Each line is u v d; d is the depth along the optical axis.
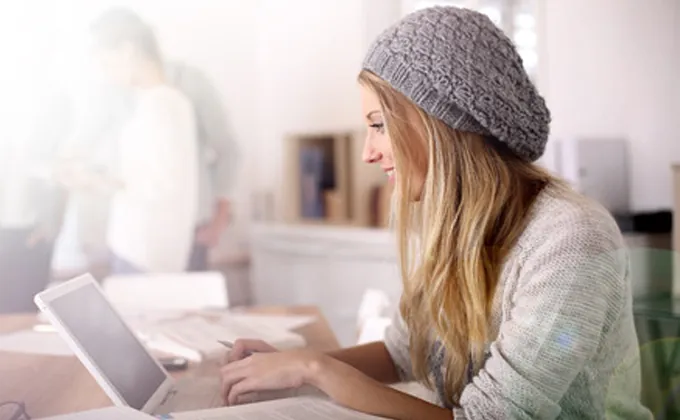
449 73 0.93
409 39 0.96
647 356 1.03
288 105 3.61
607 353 0.91
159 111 3.28
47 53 3.10
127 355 1.04
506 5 1.58
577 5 1.49
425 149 0.99
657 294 1.05
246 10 3.60
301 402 0.93
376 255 2.99
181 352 1.31
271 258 3.48
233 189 3.56
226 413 0.87
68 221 3.11
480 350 0.96
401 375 1.24
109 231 3.19
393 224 1.14
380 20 3.17
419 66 0.94
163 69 3.36
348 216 3.38
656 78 1.39
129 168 3.22
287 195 3.54
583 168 1.42
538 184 1.02
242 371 0.98
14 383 1.14
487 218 0.95
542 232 0.93
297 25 3.53
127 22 3.26
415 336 1.14
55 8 3.11
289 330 1.56
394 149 0.98
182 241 3.35
